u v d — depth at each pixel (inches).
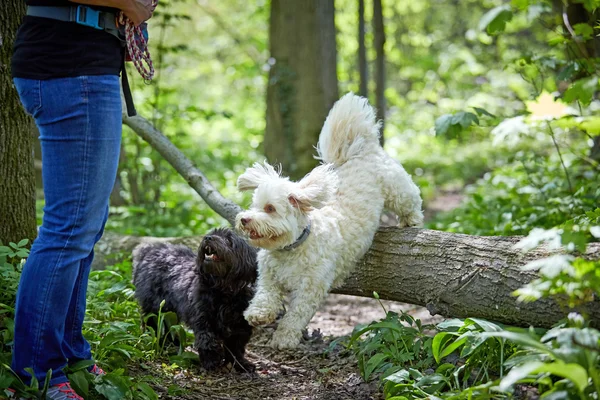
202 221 349.7
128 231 309.6
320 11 348.5
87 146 130.0
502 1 688.4
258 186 182.1
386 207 201.0
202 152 519.2
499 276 160.6
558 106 186.4
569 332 116.0
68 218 130.6
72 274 132.0
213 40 736.3
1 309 153.2
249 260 180.4
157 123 372.8
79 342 147.5
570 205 251.8
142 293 198.5
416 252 181.2
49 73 128.5
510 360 131.1
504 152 620.4
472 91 743.7
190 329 193.8
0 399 126.6
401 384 144.3
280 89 353.7
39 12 128.3
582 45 227.1
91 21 128.3
